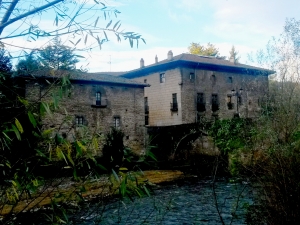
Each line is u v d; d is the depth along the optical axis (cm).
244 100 3625
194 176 1894
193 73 3425
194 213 942
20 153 161
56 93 166
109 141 2248
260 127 805
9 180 162
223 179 1639
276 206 441
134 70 3844
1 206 170
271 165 459
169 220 881
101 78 2844
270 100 1076
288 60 1325
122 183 185
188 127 2384
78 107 2647
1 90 159
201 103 3425
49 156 170
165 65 3472
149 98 3684
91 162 187
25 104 155
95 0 171
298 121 841
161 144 2586
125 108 2945
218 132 1880
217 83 3600
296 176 439
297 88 1103
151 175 2069
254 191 518
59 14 167
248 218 500
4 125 148
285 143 507
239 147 1496
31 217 175
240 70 3778
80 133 188
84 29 169
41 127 171
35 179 168
